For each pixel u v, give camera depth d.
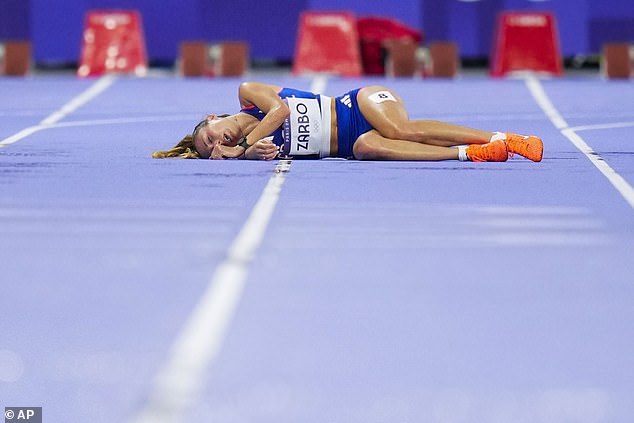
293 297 14.19
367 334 12.84
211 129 25.66
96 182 22.39
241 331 12.88
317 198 20.61
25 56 49.41
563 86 44.59
